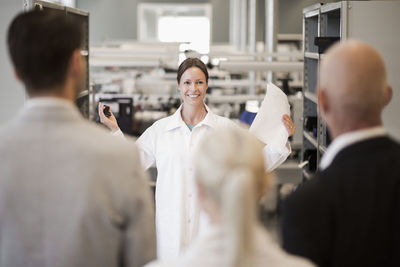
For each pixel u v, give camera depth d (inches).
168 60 326.3
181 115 125.3
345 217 52.9
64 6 134.0
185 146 120.5
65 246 55.2
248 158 42.6
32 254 55.6
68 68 57.7
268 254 42.9
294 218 53.1
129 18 595.2
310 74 157.4
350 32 110.3
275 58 235.3
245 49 396.2
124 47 374.6
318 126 133.4
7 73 120.1
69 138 56.1
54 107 56.7
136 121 255.4
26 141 55.8
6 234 55.8
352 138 54.8
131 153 58.0
